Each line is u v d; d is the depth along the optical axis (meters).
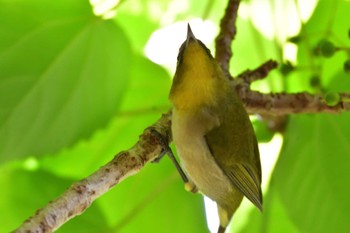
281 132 2.35
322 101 2.29
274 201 2.36
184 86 2.28
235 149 2.29
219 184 2.30
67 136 2.34
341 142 2.33
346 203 2.33
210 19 2.39
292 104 2.30
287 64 2.31
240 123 2.29
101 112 2.34
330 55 2.29
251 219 2.37
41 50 2.33
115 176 2.21
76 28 2.33
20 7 2.33
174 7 2.38
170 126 2.28
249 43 2.38
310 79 2.31
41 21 2.33
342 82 2.32
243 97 2.30
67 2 2.33
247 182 2.29
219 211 2.32
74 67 2.34
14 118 2.34
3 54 2.33
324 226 2.33
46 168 2.37
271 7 2.35
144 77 2.37
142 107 2.37
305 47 2.31
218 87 2.29
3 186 2.35
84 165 2.37
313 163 2.33
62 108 2.34
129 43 2.34
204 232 2.37
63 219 2.19
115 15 2.37
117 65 2.34
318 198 2.33
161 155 2.27
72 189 2.20
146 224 2.37
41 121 2.34
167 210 2.37
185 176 2.30
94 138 2.37
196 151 2.29
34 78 2.34
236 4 2.32
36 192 2.35
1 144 2.34
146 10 2.38
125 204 2.37
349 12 2.33
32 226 2.17
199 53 2.28
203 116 2.28
